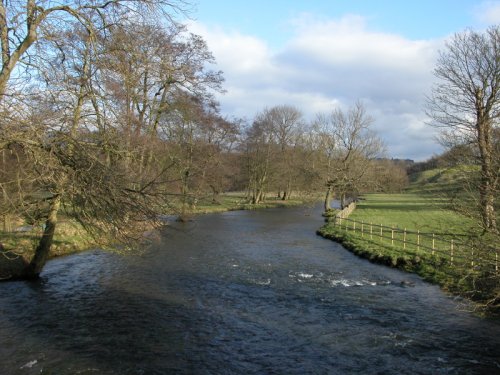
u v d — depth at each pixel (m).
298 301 16.00
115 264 21.55
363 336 12.63
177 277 19.39
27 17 10.76
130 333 12.62
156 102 29.03
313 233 35.34
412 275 20.17
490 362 10.95
